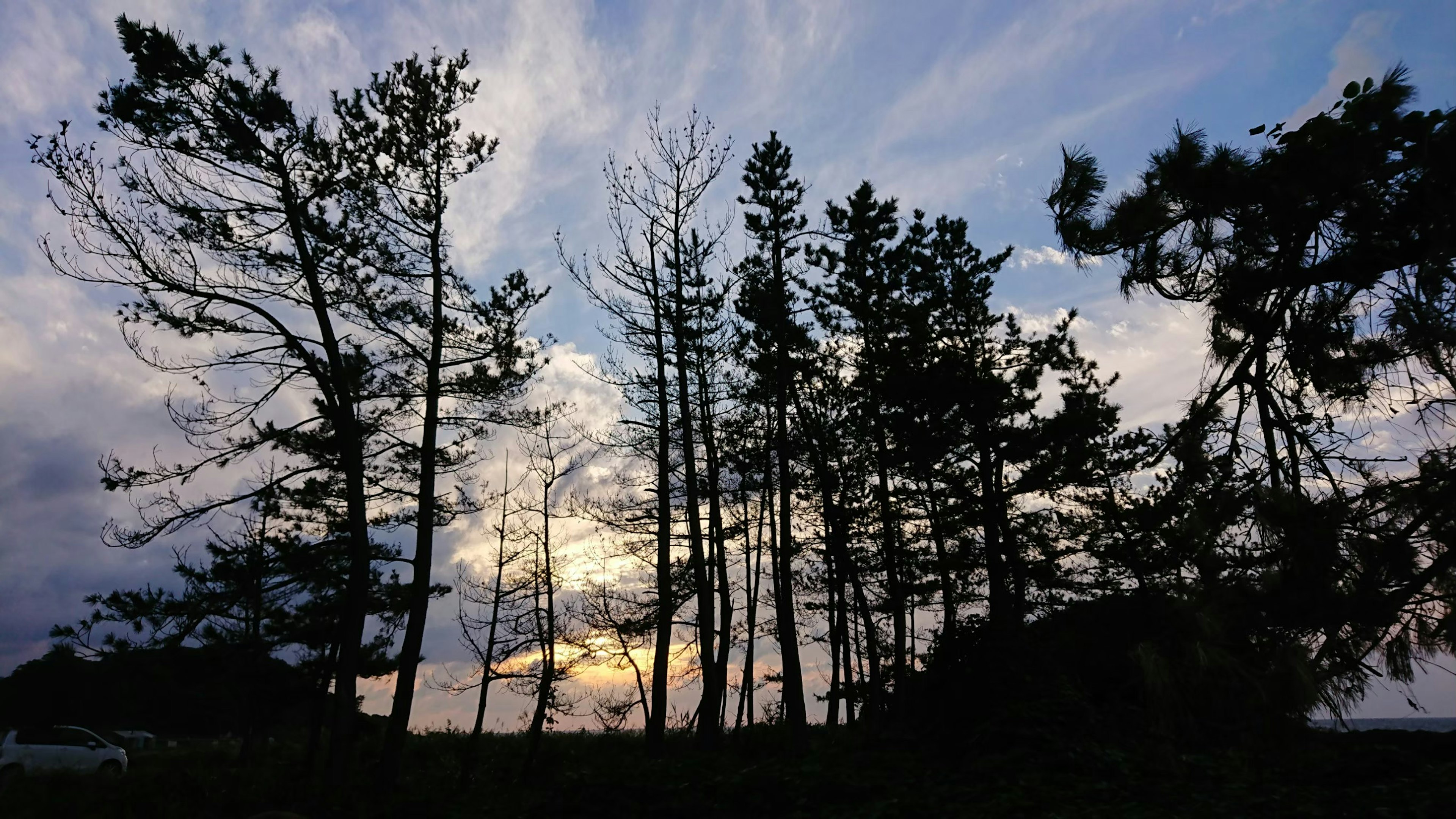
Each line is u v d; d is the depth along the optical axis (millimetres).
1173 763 8539
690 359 23031
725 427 23125
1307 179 6836
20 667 37438
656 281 22703
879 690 23188
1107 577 18328
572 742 26297
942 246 27844
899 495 24141
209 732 41750
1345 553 6227
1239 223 7477
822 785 10328
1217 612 6660
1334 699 6160
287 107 18328
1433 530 6094
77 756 22359
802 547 24984
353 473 19141
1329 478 7117
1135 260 8227
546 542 19031
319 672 23547
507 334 20328
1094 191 8352
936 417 23078
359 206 19422
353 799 16250
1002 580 22812
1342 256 7191
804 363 23297
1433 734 8727
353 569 18984
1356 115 6594
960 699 12648
